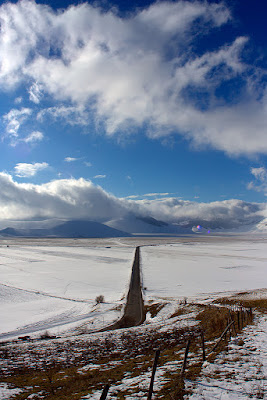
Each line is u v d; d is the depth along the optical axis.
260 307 30.66
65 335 26.30
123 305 40.28
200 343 16.84
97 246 193.62
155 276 65.94
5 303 41.81
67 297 46.06
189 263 90.25
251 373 10.44
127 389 10.06
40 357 17.67
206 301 38.94
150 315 34.53
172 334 21.77
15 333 28.02
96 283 58.16
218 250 149.62
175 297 44.38
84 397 9.70
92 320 32.62
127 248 170.62
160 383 10.27
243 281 57.94
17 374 14.40
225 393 8.81
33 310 38.31
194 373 10.80
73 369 14.55
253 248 165.62
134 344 19.56
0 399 10.61
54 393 10.86
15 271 74.44
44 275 68.00
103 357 16.73
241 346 14.45
